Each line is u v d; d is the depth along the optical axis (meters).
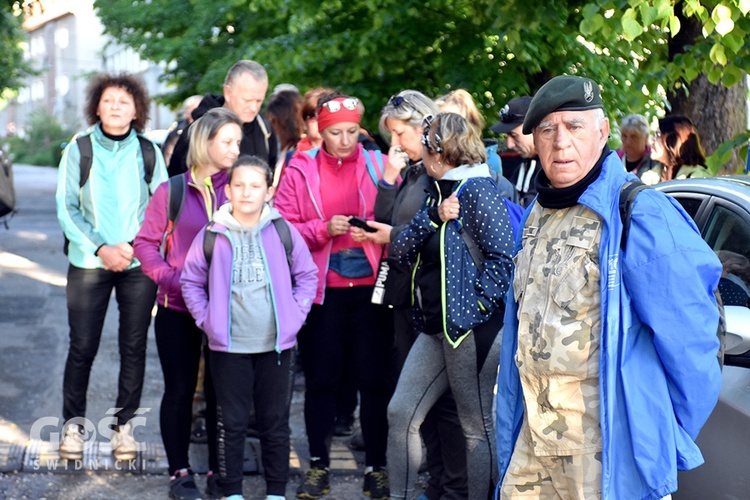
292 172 5.61
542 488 3.36
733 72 6.46
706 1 5.89
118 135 5.74
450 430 4.84
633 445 2.99
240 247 4.99
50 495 5.36
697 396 2.99
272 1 11.10
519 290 3.30
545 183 3.26
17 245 16.23
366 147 6.00
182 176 5.30
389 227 5.15
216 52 17.38
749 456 3.77
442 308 4.44
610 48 9.23
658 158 6.94
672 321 2.94
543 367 3.16
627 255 3.00
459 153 4.54
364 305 5.45
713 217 4.49
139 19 18.61
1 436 6.19
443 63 9.67
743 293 4.22
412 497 4.74
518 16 6.98
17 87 33.75
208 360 5.39
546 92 3.10
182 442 5.37
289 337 5.04
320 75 10.74
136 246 5.29
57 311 10.46
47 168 57.97
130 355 5.82
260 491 5.55
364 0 9.98
